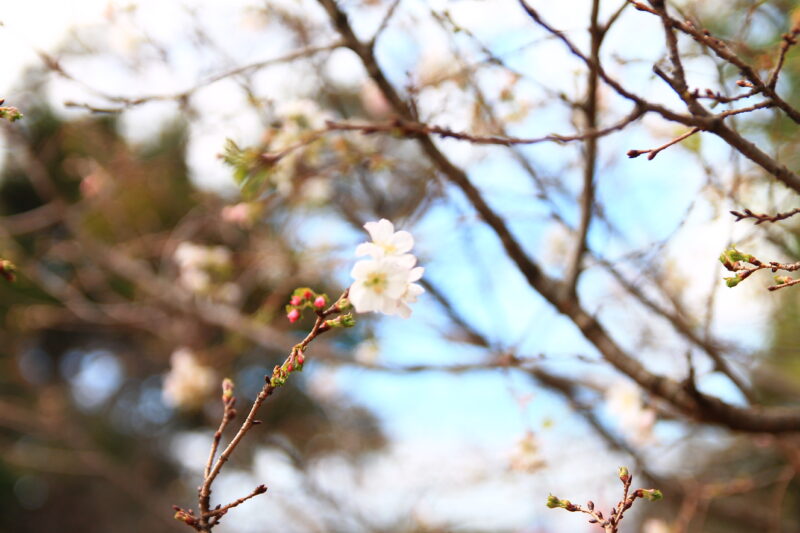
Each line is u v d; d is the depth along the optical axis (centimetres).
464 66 271
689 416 263
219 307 473
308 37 348
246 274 482
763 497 520
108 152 491
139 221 544
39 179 518
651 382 265
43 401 712
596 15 217
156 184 512
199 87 255
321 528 544
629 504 163
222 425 158
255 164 240
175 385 482
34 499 1045
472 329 386
